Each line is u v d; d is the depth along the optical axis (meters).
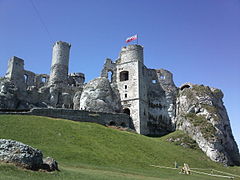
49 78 81.31
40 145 34.44
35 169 20.64
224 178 36.47
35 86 76.50
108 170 28.91
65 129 42.47
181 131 63.88
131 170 31.06
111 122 58.31
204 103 66.81
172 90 76.25
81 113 53.75
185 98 70.94
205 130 58.94
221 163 53.16
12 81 72.31
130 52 74.38
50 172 20.94
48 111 50.34
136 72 70.50
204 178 32.38
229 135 69.12
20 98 66.81
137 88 68.38
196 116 64.69
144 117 67.56
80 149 35.66
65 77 80.25
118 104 69.12
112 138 44.19
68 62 82.94
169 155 45.09
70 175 21.34
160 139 59.50
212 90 74.69
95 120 55.09
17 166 19.80
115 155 36.91
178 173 33.94
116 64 78.94
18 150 20.69
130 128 62.22
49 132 39.75
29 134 37.59
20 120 42.47
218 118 62.88
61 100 73.12
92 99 64.88
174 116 72.88
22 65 76.75
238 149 67.25
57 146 35.16
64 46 83.00
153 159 40.19
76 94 72.50
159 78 77.31
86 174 22.92
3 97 61.62
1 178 16.62
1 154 20.27
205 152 55.66
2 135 35.59
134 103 67.31
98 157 34.16
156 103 73.56
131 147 42.41
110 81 77.50
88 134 42.97
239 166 59.28
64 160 30.56
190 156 49.69
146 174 29.58
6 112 46.84
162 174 31.28
